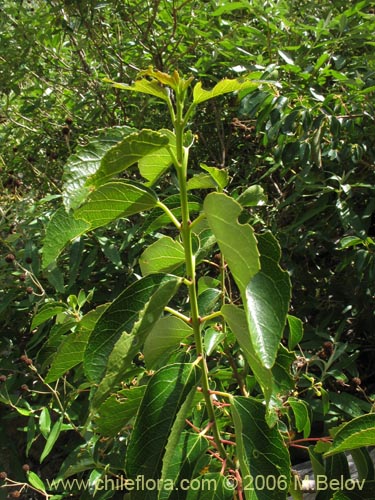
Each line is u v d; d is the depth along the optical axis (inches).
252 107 116.3
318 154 117.4
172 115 52.1
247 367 84.6
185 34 152.9
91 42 160.4
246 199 68.5
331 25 131.3
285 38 141.2
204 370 59.6
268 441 58.4
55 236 57.6
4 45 159.9
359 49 152.3
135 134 49.5
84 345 66.8
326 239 128.3
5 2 170.4
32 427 117.8
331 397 114.8
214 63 142.2
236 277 48.8
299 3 152.6
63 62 179.8
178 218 70.6
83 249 124.3
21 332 143.1
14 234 126.5
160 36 159.6
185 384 58.9
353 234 128.3
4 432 138.7
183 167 53.4
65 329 84.4
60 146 170.6
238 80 50.9
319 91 137.6
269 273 50.3
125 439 105.5
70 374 131.0
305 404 78.2
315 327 134.7
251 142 152.0
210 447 71.2
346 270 131.6
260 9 129.0
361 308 130.6
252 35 148.5
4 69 158.4
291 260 132.5
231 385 111.9
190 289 56.6
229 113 157.6
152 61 153.0
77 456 111.3
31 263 125.3
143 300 57.6
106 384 52.1
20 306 135.3
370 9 153.0
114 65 164.4
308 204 131.0
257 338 47.8
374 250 122.7
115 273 136.3
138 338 52.9
